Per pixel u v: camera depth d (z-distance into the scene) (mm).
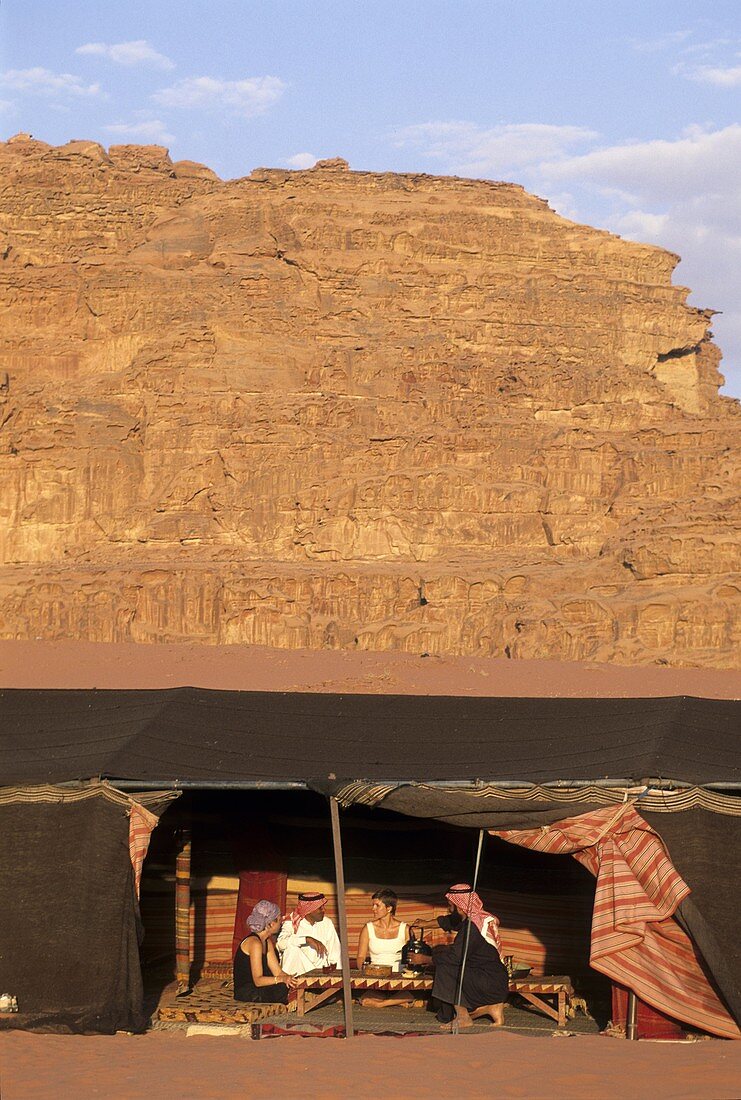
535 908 23641
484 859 23969
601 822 19969
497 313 188750
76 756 21938
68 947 20562
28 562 164125
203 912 24625
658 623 131750
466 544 160125
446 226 193750
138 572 144125
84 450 166250
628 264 198375
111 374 175875
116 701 24578
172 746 22172
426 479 161375
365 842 24141
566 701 24125
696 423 170500
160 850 24562
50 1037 19188
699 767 20250
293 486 164500
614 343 193250
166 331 178750
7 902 20641
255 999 22016
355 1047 17969
